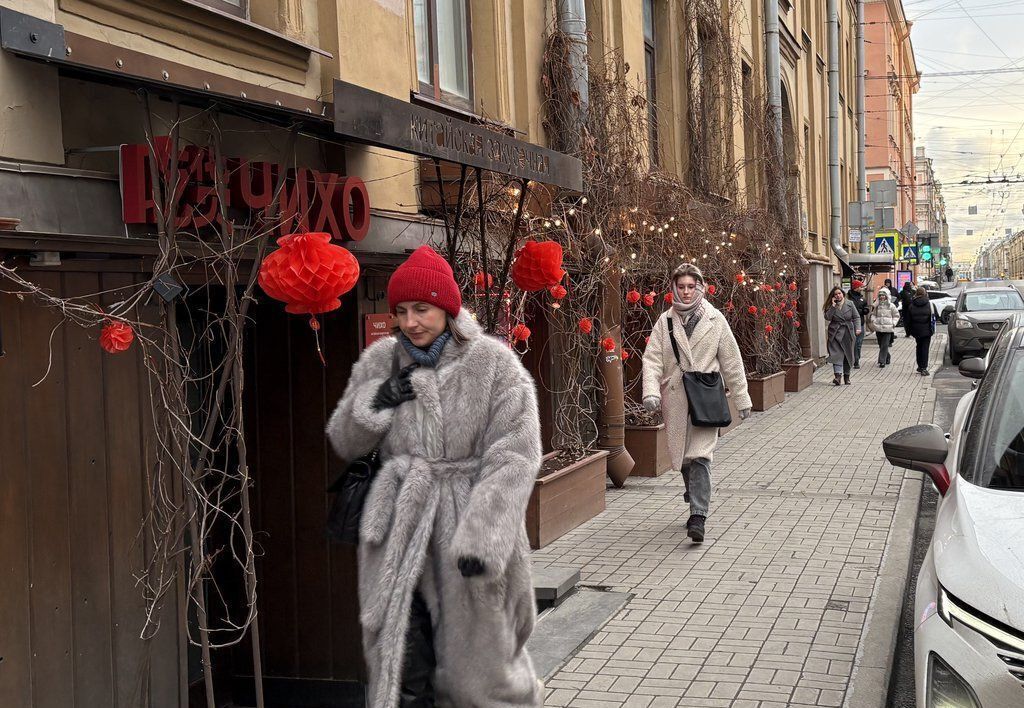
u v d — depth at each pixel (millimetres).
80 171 3461
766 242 15297
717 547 7160
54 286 3371
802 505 8484
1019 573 3307
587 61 8992
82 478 3463
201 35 4375
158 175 3326
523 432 3305
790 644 5125
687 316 7230
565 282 8055
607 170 8789
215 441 4879
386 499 3338
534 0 8477
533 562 6836
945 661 3281
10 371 3189
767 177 17094
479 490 3201
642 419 10141
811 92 24016
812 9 24094
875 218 29922
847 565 6578
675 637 5297
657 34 12953
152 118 3846
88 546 3480
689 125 13484
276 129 4559
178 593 3877
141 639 3561
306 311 3230
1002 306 24031
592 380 9234
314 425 4863
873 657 4867
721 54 14516
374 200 5551
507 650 3342
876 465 10344
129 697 3650
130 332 3176
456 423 3346
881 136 54375
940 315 39125
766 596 5957
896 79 61469
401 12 6145
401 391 3367
